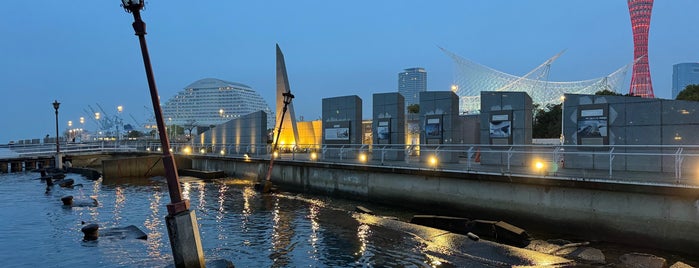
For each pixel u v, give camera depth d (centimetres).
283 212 1723
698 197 1078
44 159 4572
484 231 1273
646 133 1577
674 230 1127
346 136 2744
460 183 1638
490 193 1541
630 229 1204
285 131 3944
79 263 1041
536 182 1388
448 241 1159
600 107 1700
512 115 1966
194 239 820
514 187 1471
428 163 2095
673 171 1495
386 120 2502
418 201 1794
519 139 1945
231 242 1248
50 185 2767
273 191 2369
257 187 2445
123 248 1176
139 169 3394
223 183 2820
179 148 4938
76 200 2050
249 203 1980
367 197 2027
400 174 1872
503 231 1225
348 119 2738
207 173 3067
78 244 1218
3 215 1697
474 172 1570
